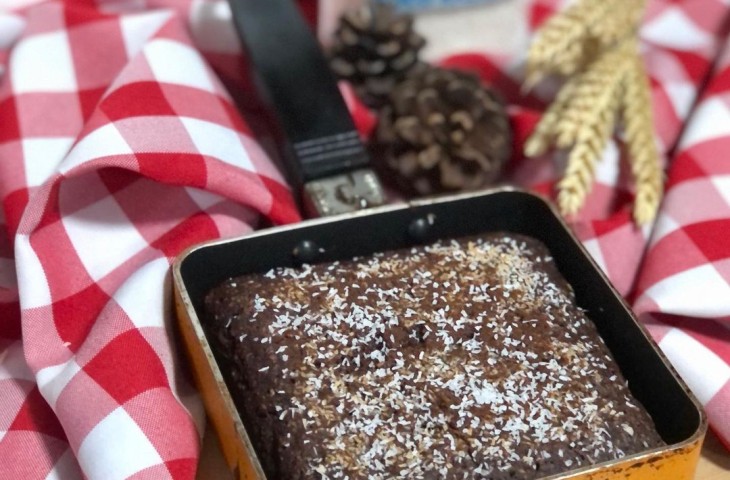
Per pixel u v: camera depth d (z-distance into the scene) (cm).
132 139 46
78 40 52
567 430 41
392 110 53
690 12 59
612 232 50
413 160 52
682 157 51
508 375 42
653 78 56
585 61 54
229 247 45
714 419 44
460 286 45
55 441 44
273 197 48
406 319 44
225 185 47
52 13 53
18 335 47
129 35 52
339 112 50
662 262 47
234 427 40
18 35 54
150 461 41
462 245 47
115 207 47
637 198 49
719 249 47
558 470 40
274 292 44
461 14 58
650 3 59
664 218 49
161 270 45
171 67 50
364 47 55
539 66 53
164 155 45
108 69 52
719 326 47
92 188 47
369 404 41
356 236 47
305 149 49
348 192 48
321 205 48
